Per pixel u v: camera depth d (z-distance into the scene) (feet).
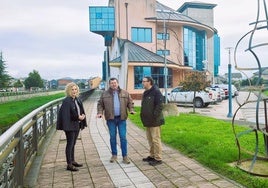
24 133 16.58
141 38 128.98
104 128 37.35
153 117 19.66
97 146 26.27
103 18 134.92
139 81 107.65
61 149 25.04
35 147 22.26
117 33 128.88
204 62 150.51
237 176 16.69
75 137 19.36
